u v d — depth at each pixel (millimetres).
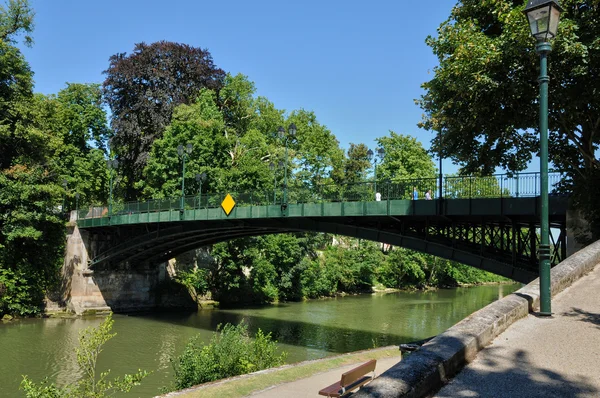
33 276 38000
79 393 12570
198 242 39875
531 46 15734
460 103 18422
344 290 63812
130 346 27875
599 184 15922
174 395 10781
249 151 51625
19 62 36281
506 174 18797
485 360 6109
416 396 4750
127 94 50906
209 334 31812
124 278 43812
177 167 45312
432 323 36531
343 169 70625
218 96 56438
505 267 19859
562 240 19391
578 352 6340
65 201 51156
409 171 61531
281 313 42500
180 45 52062
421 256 72375
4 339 28969
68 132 53031
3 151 37812
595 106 17391
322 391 9297
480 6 18672
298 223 27656
